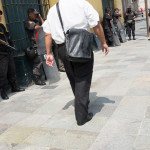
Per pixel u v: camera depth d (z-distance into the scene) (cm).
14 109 367
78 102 273
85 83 271
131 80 430
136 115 284
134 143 224
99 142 235
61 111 330
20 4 489
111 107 319
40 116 323
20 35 484
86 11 253
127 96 352
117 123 270
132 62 580
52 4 615
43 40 500
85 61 256
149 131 242
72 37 248
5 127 302
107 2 1091
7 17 470
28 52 480
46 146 240
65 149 230
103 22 941
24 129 288
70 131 266
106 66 580
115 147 222
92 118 291
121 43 997
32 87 488
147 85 388
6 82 429
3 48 416
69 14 254
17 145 250
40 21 527
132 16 1041
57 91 436
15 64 482
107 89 400
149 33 1076
